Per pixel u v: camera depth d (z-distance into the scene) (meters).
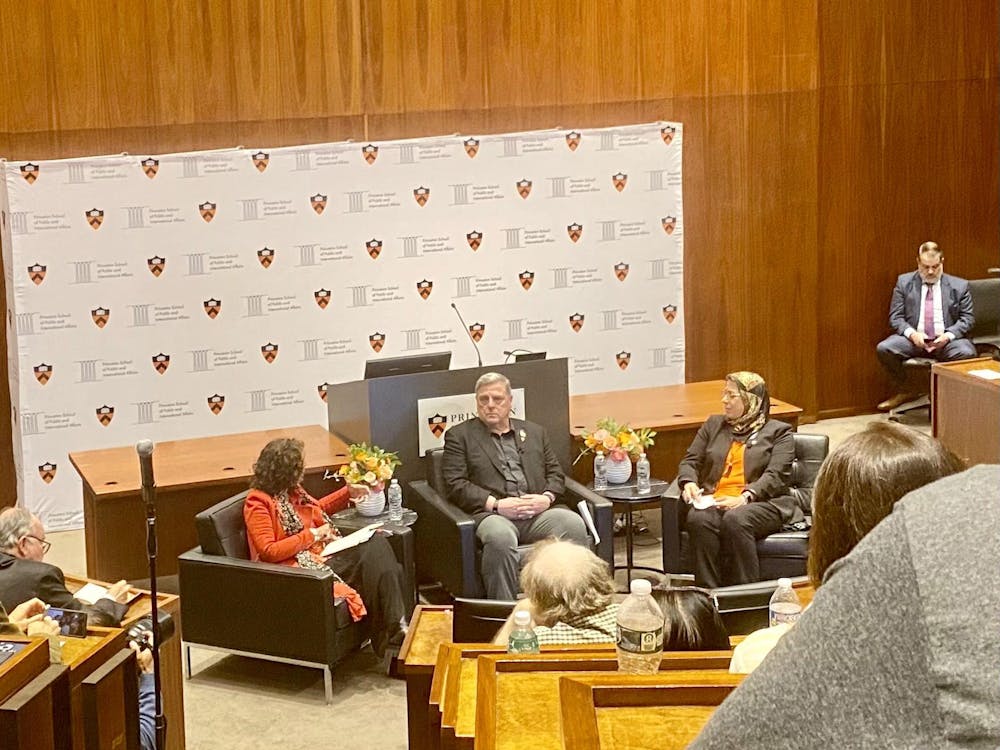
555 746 1.71
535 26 9.22
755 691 0.81
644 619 2.80
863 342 10.43
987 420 7.17
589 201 9.27
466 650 2.85
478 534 6.61
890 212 10.31
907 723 0.75
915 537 0.79
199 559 6.07
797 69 9.78
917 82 10.20
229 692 6.09
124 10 8.40
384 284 8.96
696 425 7.77
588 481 7.72
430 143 8.91
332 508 6.77
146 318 8.52
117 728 3.61
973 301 10.13
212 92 8.64
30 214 8.21
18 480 8.53
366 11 8.88
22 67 8.24
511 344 9.27
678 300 9.56
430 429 7.11
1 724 2.92
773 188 9.89
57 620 3.77
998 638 0.74
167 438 8.67
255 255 8.69
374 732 5.69
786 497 6.82
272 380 8.83
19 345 8.27
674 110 9.58
